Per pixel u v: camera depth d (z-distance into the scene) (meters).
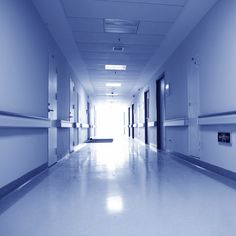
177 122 4.95
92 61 6.20
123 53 5.57
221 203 2.01
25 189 2.55
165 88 6.20
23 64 2.86
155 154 5.89
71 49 5.22
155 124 7.44
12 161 2.50
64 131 5.55
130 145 9.08
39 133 3.48
